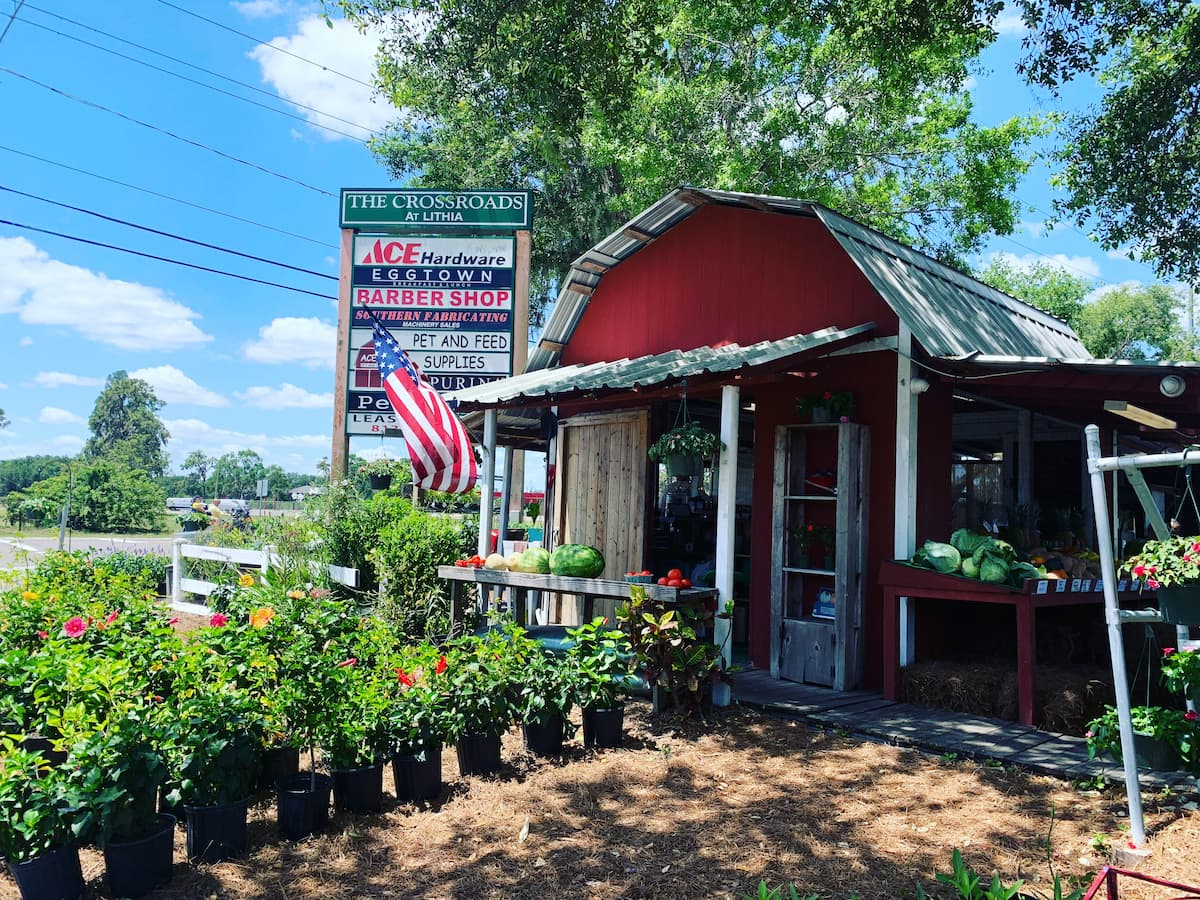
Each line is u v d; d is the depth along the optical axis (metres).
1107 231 16.08
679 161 19.08
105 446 100.31
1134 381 6.82
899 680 7.41
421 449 8.90
